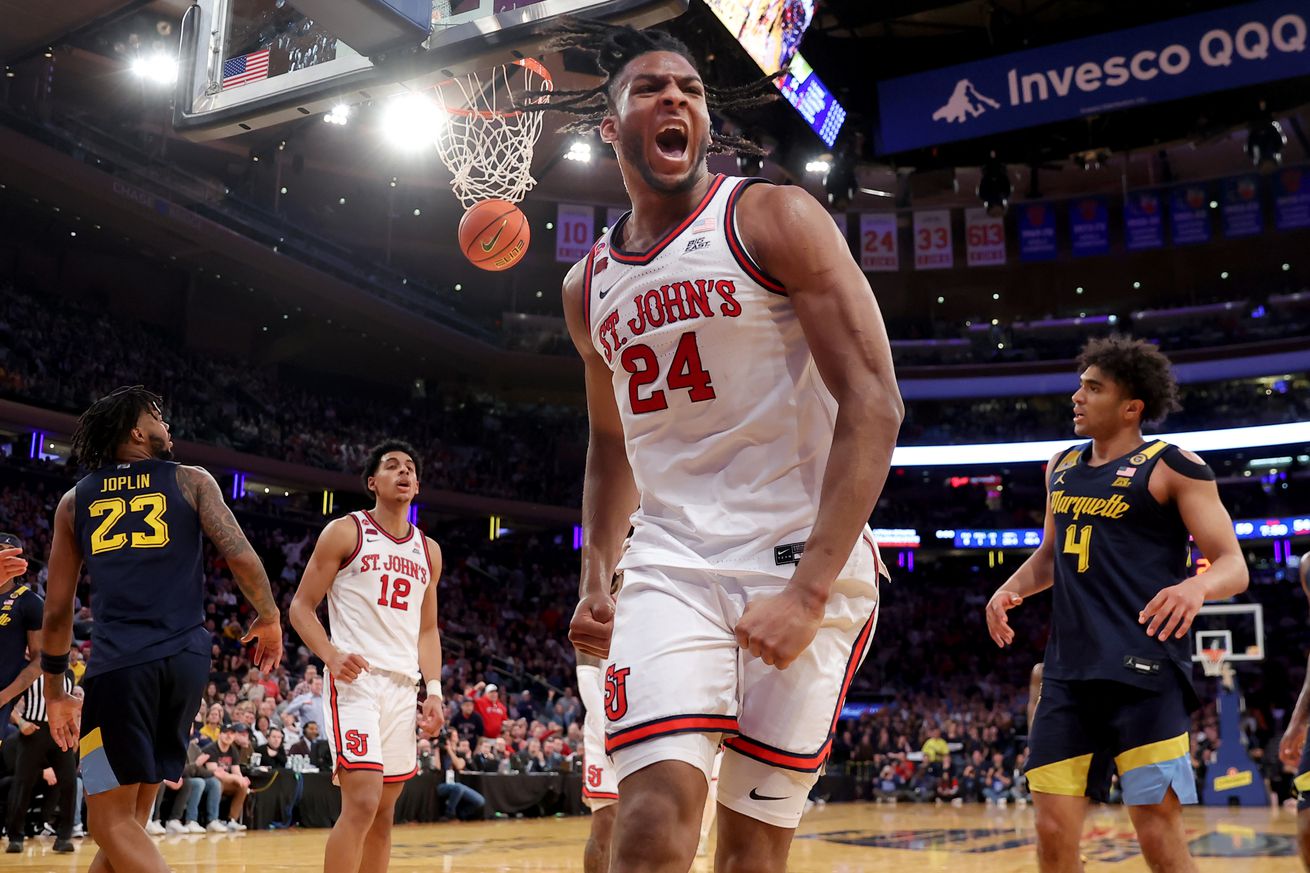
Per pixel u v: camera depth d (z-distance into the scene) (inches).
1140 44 564.1
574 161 965.2
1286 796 708.7
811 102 553.3
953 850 348.8
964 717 885.8
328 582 171.0
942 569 1200.2
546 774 551.8
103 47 626.8
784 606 68.9
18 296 815.7
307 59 236.5
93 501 138.9
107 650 130.7
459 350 1067.9
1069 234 1068.5
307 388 1083.3
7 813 318.3
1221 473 1125.7
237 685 509.0
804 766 74.4
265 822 407.2
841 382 73.6
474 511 1034.1
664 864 67.3
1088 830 425.7
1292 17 537.0
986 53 650.2
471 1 218.2
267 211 881.5
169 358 910.4
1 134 695.7
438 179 952.3
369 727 163.6
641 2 197.5
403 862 290.0
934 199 1060.5
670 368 78.2
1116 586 121.7
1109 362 129.3
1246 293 1146.7
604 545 90.7
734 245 76.8
